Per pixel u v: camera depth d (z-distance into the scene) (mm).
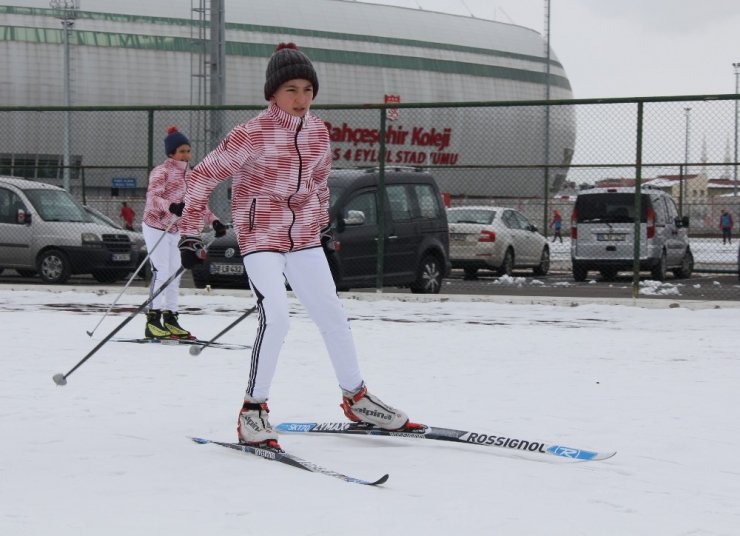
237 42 66250
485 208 20578
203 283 13844
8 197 17047
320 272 4719
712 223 22016
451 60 74125
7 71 60781
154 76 62750
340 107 13109
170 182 8680
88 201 25531
